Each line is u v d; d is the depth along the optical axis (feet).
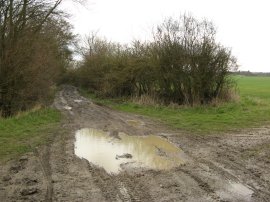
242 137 41.22
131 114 66.23
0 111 60.59
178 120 55.88
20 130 46.57
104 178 26.50
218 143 38.24
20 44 64.03
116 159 32.55
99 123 54.95
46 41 81.41
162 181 25.72
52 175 27.14
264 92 130.72
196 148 36.17
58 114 66.18
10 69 62.44
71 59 178.40
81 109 77.05
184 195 22.91
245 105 70.79
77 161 31.37
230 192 23.44
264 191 23.62
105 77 102.58
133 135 44.52
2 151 34.83
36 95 77.77
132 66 86.33
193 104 69.26
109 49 128.06
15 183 25.34
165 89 76.18
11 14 62.80
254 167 28.94
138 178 26.50
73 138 42.22
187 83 70.85
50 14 70.79
